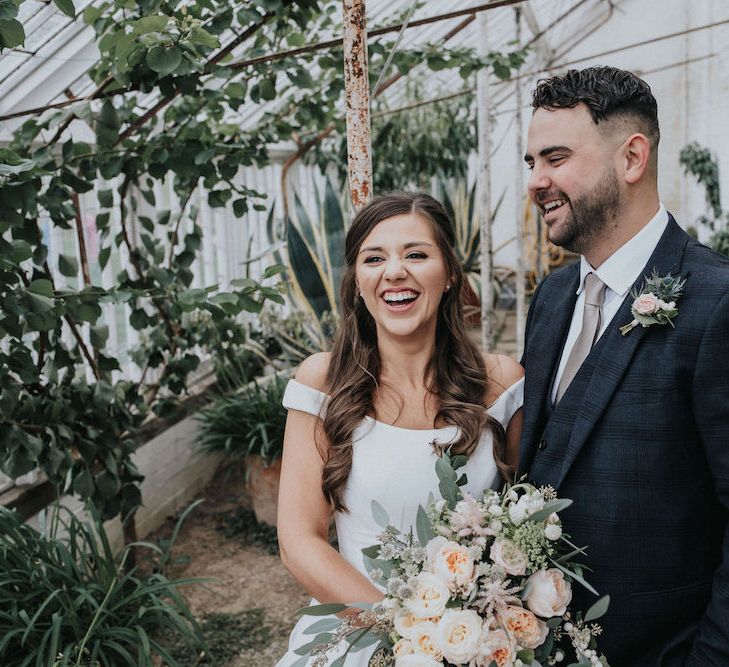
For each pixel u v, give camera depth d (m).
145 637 2.15
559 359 1.51
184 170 2.62
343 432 1.51
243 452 3.78
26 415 2.42
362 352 1.58
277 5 2.18
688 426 1.24
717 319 1.20
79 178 2.50
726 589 1.19
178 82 2.28
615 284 1.36
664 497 1.25
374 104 7.07
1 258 2.00
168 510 4.14
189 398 4.45
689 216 8.40
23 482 2.95
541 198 1.35
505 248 10.36
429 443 1.52
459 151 7.60
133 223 4.07
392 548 1.25
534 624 1.19
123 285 2.44
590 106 1.27
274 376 4.51
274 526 3.85
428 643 1.15
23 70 2.67
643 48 8.88
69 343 3.65
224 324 3.18
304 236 4.91
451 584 1.18
